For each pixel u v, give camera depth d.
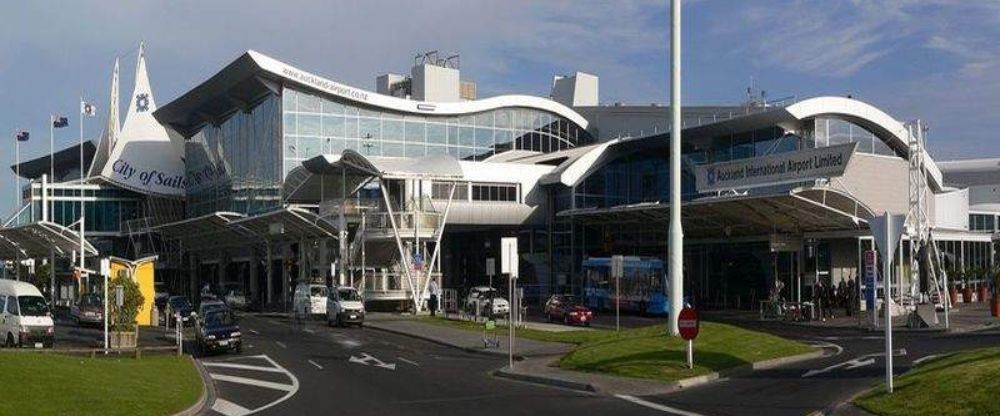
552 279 65.69
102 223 95.12
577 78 95.88
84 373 20.47
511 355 25.25
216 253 80.81
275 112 69.88
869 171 52.41
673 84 26.88
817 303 44.03
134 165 92.62
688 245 58.00
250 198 75.25
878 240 16.53
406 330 39.44
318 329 41.94
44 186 64.44
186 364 25.73
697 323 21.95
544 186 66.81
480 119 77.94
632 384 20.72
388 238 54.09
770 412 16.11
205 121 86.50
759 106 74.25
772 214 45.09
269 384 22.23
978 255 58.75
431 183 60.47
